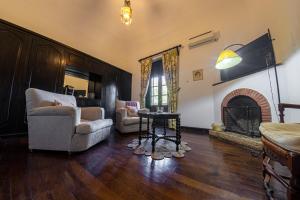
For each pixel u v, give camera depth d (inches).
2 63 91.0
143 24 183.3
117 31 187.9
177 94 170.7
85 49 163.0
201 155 75.7
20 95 97.3
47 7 127.9
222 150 84.9
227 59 91.4
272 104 90.4
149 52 205.0
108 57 191.3
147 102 207.3
